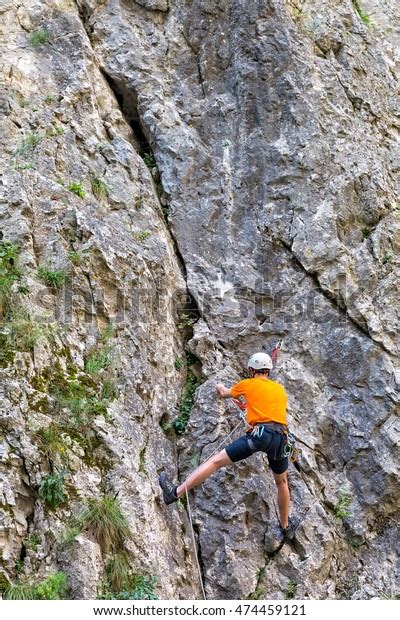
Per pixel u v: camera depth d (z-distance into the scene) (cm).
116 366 664
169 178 811
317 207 796
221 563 642
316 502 690
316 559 662
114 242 708
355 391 743
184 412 706
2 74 770
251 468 675
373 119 892
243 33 855
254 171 814
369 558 693
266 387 632
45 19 829
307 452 712
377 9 1038
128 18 881
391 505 712
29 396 594
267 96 835
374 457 719
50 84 790
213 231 797
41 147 737
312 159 812
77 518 564
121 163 783
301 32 888
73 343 652
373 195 821
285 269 784
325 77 867
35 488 565
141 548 584
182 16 884
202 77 859
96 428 612
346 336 758
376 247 795
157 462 656
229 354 749
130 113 859
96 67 837
